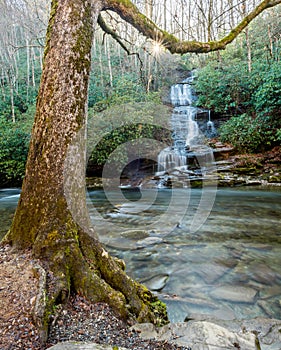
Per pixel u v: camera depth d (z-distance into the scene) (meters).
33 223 2.18
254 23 15.69
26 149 11.98
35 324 1.59
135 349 1.56
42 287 1.79
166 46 2.95
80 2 2.25
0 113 14.59
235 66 13.73
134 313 2.07
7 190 11.38
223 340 1.69
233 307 2.60
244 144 11.66
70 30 2.20
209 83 14.20
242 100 13.53
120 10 2.53
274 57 13.05
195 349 1.59
